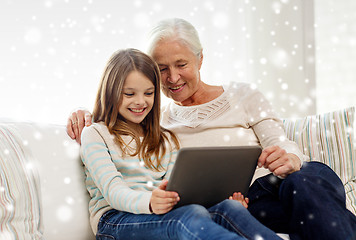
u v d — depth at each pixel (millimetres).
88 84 2145
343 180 1835
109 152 1430
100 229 1317
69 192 1353
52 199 1293
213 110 1662
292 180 1295
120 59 1505
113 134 1474
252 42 2643
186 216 1082
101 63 2180
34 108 2008
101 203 1364
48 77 2049
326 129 1896
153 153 1530
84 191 1418
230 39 2559
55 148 1375
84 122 1510
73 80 2105
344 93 3016
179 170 1128
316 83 2949
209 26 2506
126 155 1448
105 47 2197
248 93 1716
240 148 1224
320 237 1168
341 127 1896
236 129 1636
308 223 1196
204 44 2504
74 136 1474
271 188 1474
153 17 2346
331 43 3027
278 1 2688
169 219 1128
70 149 1418
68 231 1314
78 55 2127
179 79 1612
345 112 1932
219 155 1175
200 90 1717
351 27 3004
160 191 1151
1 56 1959
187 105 1723
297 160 1434
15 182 1181
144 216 1217
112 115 1494
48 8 2061
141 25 2275
